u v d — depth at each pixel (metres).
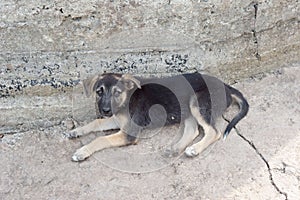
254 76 1.89
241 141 1.62
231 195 1.44
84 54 1.67
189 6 1.64
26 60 1.64
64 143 1.65
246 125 1.68
